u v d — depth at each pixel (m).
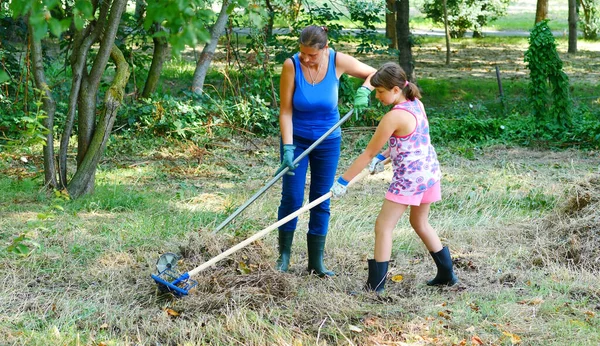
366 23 15.84
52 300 4.98
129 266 5.70
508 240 6.50
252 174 9.91
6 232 6.45
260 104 12.86
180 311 4.84
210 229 6.68
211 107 12.45
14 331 4.45
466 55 26.36
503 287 5.36
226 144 11.82
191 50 24.36
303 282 5.41
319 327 4.59
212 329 4.52
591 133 11.95
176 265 5.36
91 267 5.66
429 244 5.30
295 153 5.58
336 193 5.09
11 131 10.77
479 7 30.58
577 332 4.50
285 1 13.93
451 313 4.79
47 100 8.09
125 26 13.98
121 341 4.41
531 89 12.88
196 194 8.45
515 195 8.32
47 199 7.85
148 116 12.05
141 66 13.84
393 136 5.02
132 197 7.94
